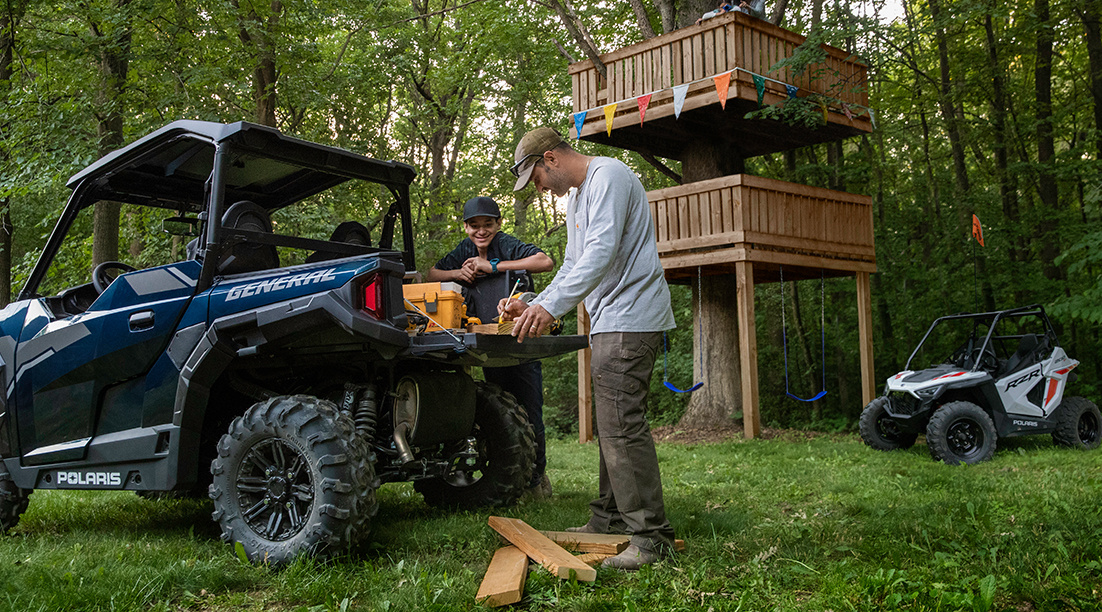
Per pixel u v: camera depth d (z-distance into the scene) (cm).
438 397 384
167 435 356
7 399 407
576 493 526
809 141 1253
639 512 309
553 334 420
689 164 1205
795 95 1044
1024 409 831
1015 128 1407
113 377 375
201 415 355
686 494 511
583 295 298
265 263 385
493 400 442
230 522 333
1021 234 1361
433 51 1906
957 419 753
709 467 707
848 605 249
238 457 336
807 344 1606
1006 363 875
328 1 1333
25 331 409
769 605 257
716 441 1063
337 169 405
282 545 317
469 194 1977
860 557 310
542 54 1702
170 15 1155
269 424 328
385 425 390
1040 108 1389
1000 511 402
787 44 1085
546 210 2503
